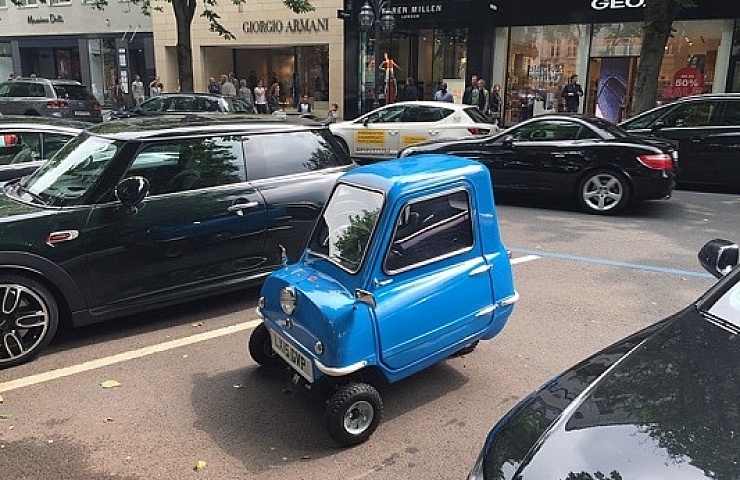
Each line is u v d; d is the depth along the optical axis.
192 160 5.41
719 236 8.34
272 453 3.59
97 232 4.84
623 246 7.84
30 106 19.44
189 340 5.07
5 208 4.80
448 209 3.92
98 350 4.89
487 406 4.08
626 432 2.09
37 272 4.61
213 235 5.38
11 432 3.78
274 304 3.97
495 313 4.18
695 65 17.86
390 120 14.32
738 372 2.33
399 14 21.09
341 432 3.57
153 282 5.16
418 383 4.37
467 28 20.45
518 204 10.73
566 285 6.34
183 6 18.25
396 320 3.69
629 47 18.44
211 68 26.98
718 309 2.81
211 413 4.00
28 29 31.30
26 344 4.66
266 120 6.12
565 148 9.94
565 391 2.50
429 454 3.59
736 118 11.48
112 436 3.75
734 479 1.82
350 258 3.74
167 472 3.42
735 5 16.80
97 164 5.11
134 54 29.42
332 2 23.66
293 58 26.14
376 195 3.74
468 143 10.80
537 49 19.78
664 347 2.59
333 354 3.50
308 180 5.96
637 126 12.30
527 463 2.11
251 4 25.08
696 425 2.06
